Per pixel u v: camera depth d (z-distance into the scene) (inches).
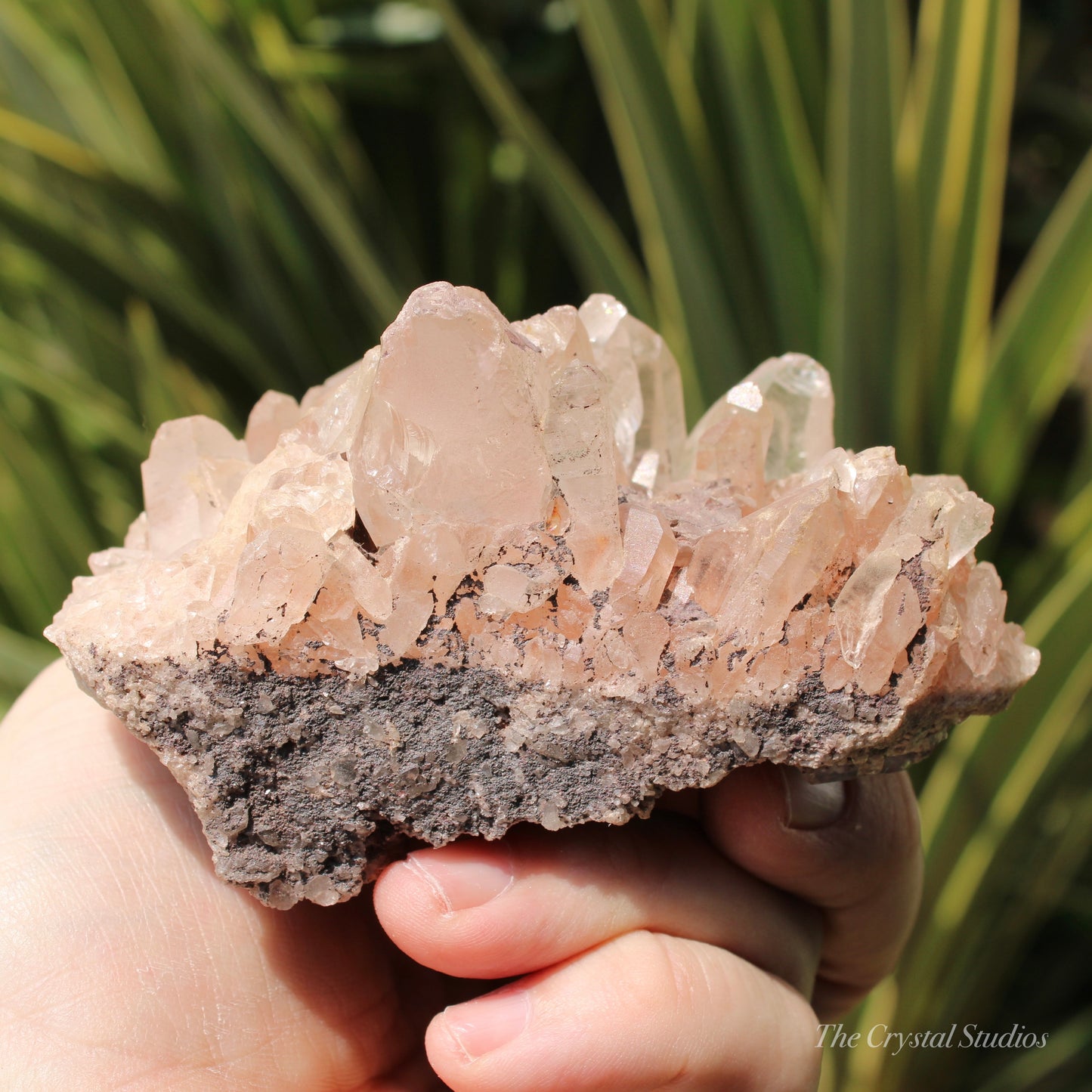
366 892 10.5
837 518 9.1
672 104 14.4
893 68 13.1
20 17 20.4
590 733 9.2
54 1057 9.3
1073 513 14.7
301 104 18.6
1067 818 15.9
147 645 9.2
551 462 9.2
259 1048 9.8
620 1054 9.4
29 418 18.8
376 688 9.3
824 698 9.3
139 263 18.2
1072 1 22.9
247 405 20.1
